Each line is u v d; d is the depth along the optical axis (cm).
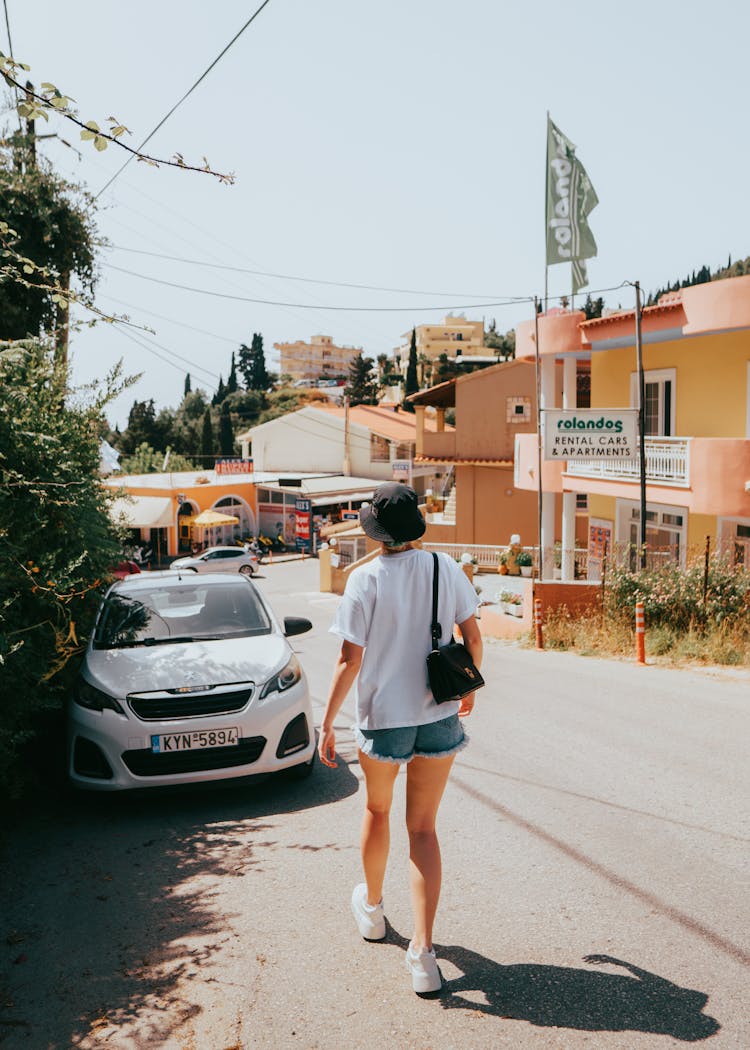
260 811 515
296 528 5022
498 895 362
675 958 301
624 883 370
